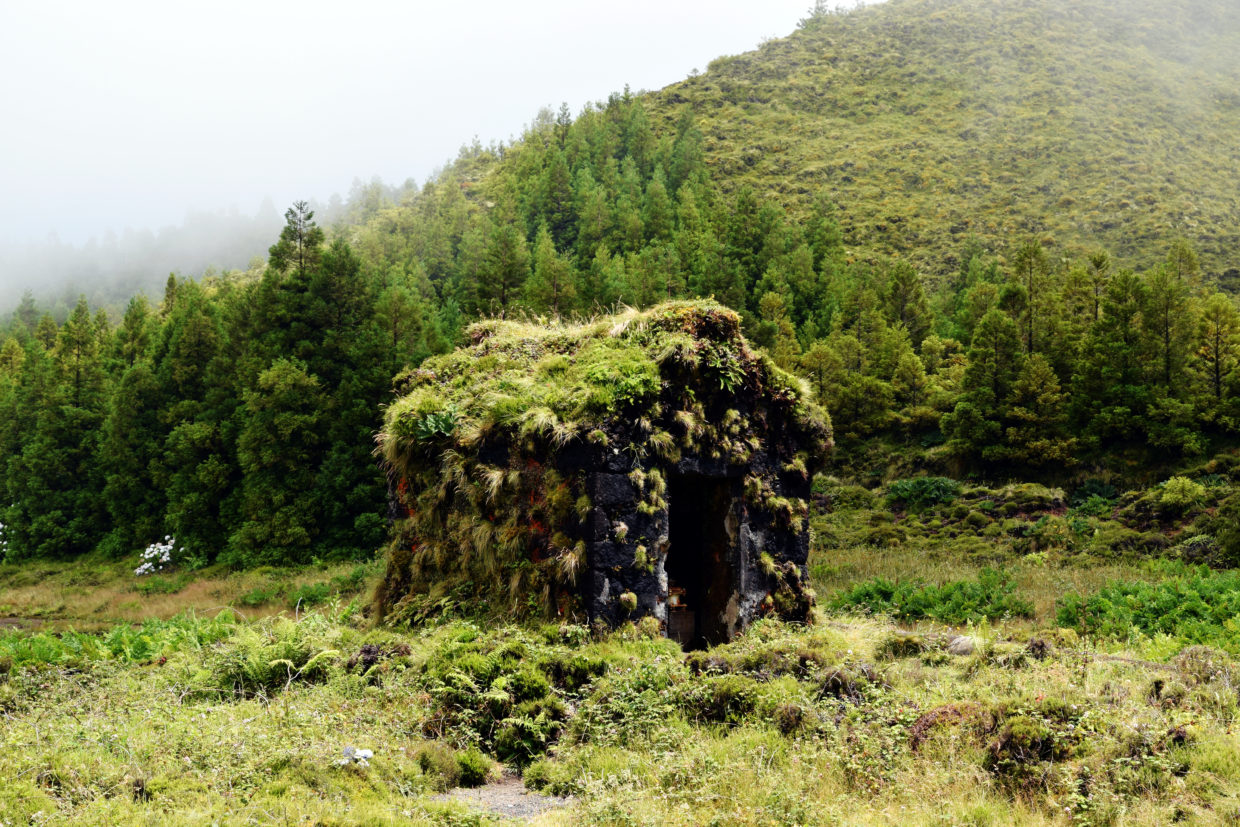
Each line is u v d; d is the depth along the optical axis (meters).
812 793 7.20
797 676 9.67
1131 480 29.58
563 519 11.56
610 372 12.02
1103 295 38.00
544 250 53.38
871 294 46.25
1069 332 35.44
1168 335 31.75
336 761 7.53
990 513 29.61
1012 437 31.88
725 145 100.38
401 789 7.39
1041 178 83.62
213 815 6.34
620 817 6.78
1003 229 74.62
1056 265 63.31
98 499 45.97
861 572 24.06
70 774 6.94
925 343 42.50
